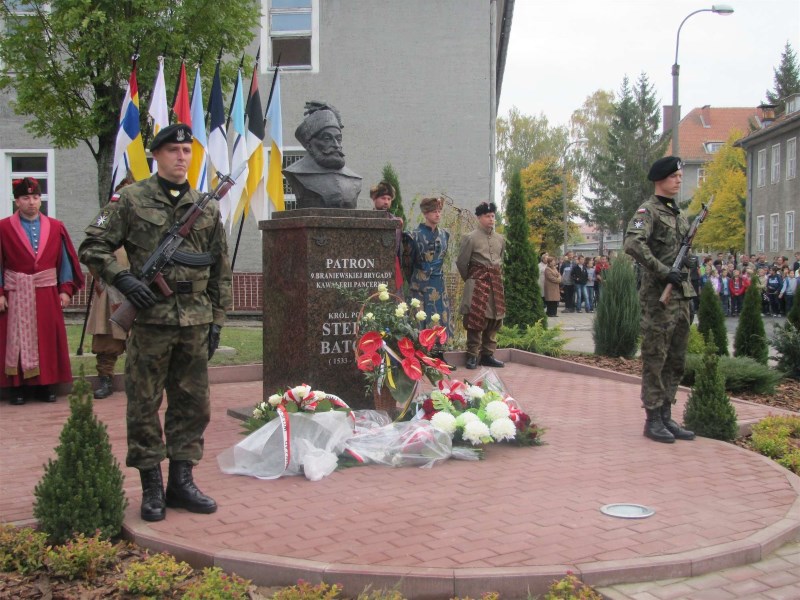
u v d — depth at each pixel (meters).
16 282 8.34
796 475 5.92
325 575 3.94
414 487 5.44
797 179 45.06
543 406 8.57
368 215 7.30
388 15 20.16
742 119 85.81
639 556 4.18
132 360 4.72
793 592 3.98
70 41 12.84
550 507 5.00
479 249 11.16
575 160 70.00
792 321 11.98
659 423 6.94
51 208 19.34
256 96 12.98
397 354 6.76
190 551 4.24
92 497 4.37
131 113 10.96
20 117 19.20
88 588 3.95
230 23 12.78
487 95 20.22
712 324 11.96
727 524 4.72
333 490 5.36
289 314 7.14
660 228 6.95
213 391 9.35
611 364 11.66
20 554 4.18
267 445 5.77
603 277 12.73
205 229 4.91
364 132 20.38
